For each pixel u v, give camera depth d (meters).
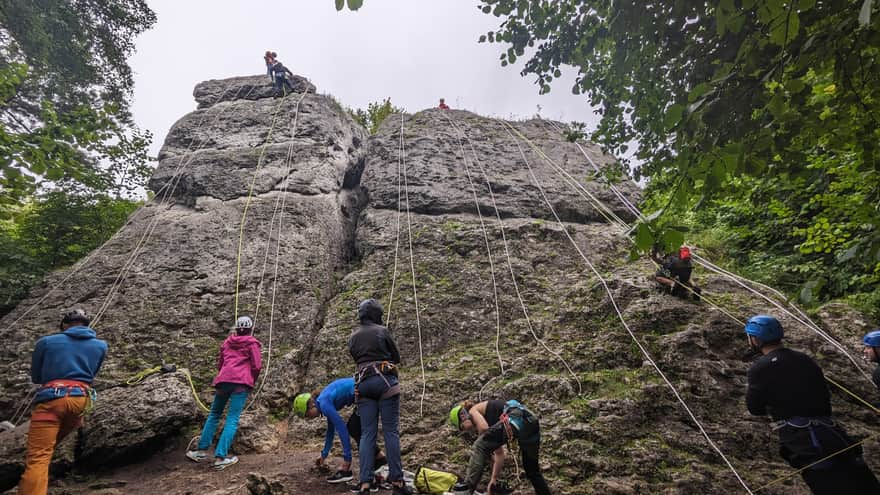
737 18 2.48
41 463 3.76
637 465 4.74
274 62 12.91
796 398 3.16
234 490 4.28
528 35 4.87
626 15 3.90
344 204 10.70
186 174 9.93
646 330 6.37
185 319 7.16
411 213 9.75
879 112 2.85
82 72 13.12
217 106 12.22
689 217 10.38
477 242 8.67
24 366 6.32
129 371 6.30
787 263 8.30
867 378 5.42
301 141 10.91
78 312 4.41
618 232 9.16
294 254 8.44
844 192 6.36
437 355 6.72
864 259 2.96
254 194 9.57
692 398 5.43
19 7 11.03
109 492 4.46
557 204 9.96
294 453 5.35
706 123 2.71
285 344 7.03
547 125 13.24
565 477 4.63
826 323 6.25
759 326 3.46
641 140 4.43
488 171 10.76
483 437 4.10
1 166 4.42
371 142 12.10
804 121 2.80
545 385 5.69
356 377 4.22
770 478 4.64
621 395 5.45
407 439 5.31
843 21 2.52
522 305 7.41
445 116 13.00
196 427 5.59
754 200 4.82
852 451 3.04
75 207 10.09
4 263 8.50
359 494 4.03
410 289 7.79
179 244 8.42
